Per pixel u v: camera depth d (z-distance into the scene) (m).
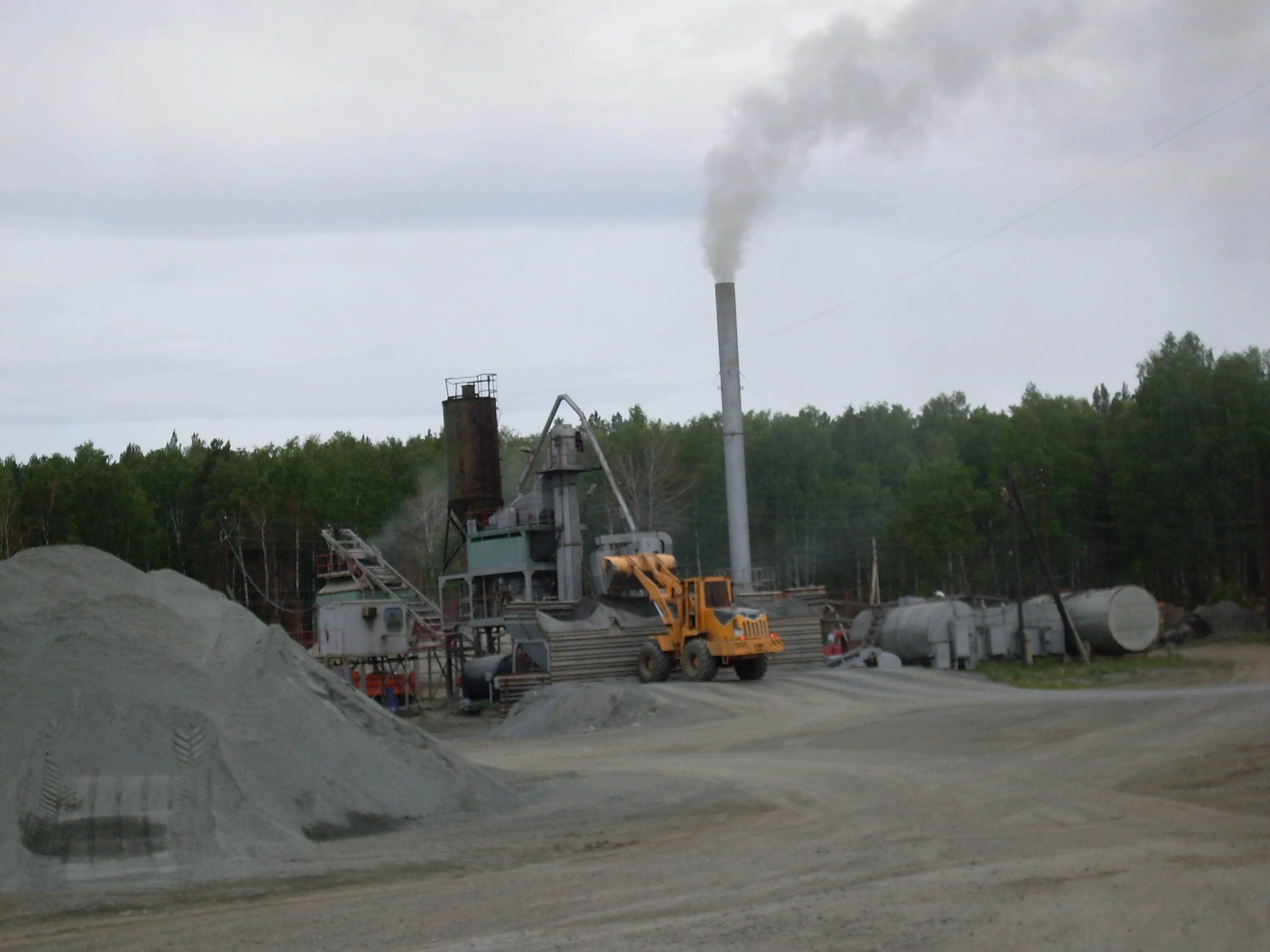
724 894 12.14
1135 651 55.28
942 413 120.00
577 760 27.81
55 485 74.50
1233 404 83.31
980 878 12.12
